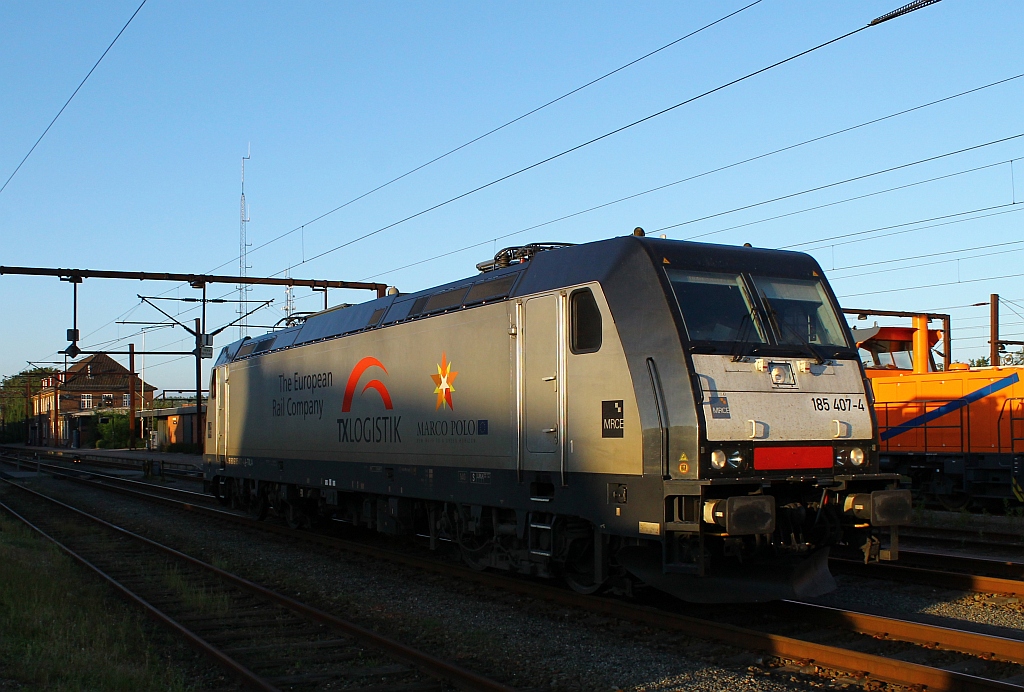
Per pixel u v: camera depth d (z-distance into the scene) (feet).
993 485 60.80
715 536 27.53
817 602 31.58
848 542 29.35
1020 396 58.75
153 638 28.25
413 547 47.93
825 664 23.48
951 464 61.77
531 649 26.14
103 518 65.72
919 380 65.98
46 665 23.39
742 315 29.17
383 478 43.04
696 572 26.05
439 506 40.27
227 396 65.10
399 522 42.88
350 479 46.34
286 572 40.40
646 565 28.96
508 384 34.06
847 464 28.89
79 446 269.44
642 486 27.76
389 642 26.03
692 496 26.61
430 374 39.40
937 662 23.57
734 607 30.48
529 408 32.94
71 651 25.04
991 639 23.75
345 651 26.48
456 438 37.27
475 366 36.19
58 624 27.76
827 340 30.45
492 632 28.17
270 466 56.49
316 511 55.52
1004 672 22.52
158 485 99.09
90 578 38.91
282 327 59.82
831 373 29.60
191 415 200.85
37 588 32.86
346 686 23.16
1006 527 51.49
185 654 26.45
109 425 255.09
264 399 58.08
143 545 50.03
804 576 27.37
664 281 28.53
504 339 34.45
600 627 28.40
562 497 31.14
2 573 34.96
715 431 26.55
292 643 27.30
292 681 23.44
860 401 29.81
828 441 28.63
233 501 65.92
